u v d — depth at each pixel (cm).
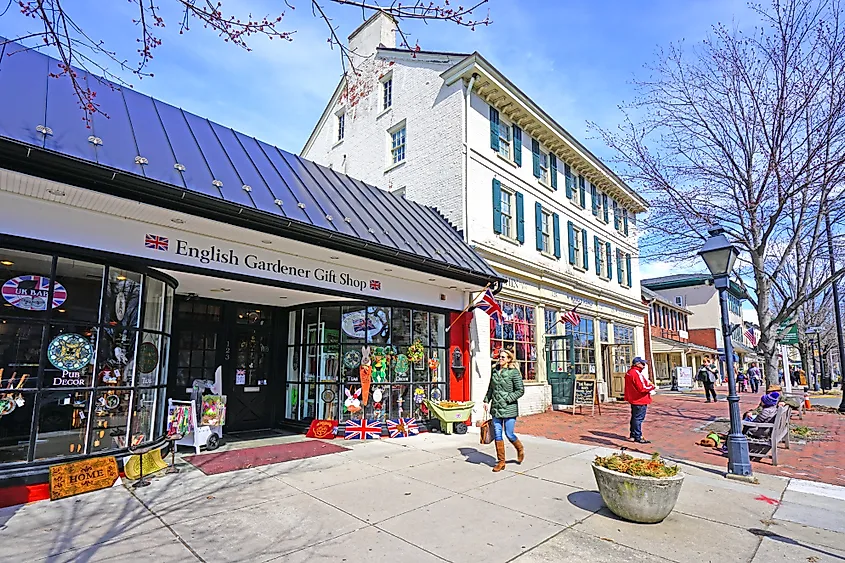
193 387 931
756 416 930
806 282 1291
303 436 1007
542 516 534
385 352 1070
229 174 746
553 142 1734
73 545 440
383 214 1055
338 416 1006
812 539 477
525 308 1538
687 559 429
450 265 1040
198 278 787
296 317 1122
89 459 611
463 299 1270
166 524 497
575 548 450
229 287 877
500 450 742
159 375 736
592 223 2017
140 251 675
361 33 1736
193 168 689
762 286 1246
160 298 741
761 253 1228
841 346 1830
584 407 1673
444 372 1195
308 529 489
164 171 632
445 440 1001
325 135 1908
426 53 1485
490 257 1359
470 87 1376
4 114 523
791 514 552
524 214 1553
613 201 2253
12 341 588
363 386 1015
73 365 611
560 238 1747
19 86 589
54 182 533
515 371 764
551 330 1669
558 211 1766
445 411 1067
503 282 1213
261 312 1105
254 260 823
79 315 620
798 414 1482
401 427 1045
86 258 624
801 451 933
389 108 1598
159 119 761
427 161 1434
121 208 623
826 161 1020
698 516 542
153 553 427
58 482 572
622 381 2031
